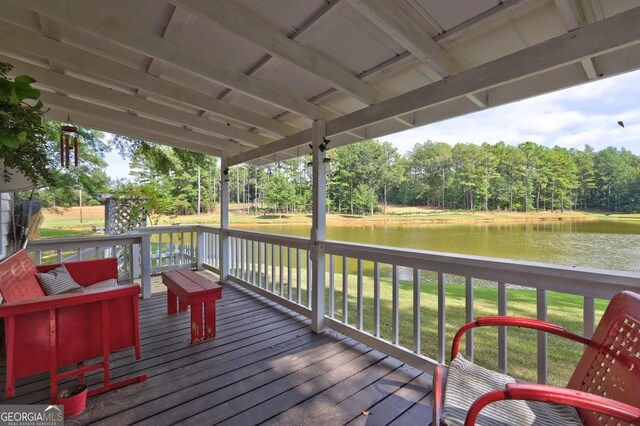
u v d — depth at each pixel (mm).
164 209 10117
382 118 2451
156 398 1903
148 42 2066
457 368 1390
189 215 19766
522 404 1190
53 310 1739
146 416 1734
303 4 1708
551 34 1717
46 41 2273
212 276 5359
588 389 1126
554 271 1543
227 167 4965
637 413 777
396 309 2404
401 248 2355
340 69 2299
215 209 22000
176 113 3490
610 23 1373
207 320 2795
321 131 3023
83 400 1780
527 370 2354
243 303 3855
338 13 1711
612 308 1163
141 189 7184
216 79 2355
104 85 3037
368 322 3568
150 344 2678
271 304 3816
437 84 2062
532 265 1621
